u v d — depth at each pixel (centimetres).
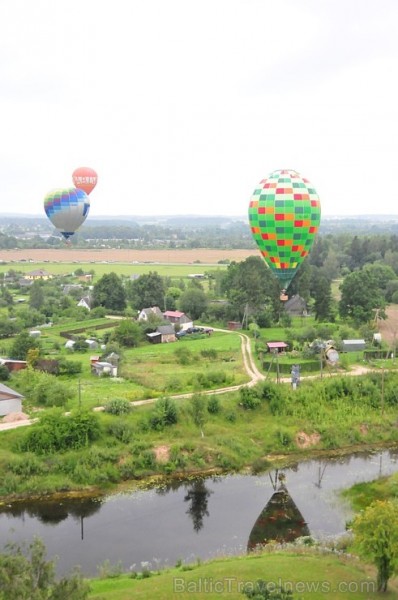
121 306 15425
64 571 4703
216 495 6128
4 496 5959
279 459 7038
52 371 9094
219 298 15912
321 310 12938
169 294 15412
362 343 10388
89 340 11362
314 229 7888
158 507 5862
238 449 6988
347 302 12712
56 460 6356
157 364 9862
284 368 9194
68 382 8744
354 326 12294
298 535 5272
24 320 13488
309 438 7381
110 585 4231
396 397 8112
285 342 10606
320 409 7788
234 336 11994
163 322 12469
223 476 6581
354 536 4347
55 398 7506
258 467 6756
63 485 6134
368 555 3850
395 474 6384
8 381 8450
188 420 7300
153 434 7025
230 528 5434
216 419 7506
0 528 5441
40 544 2880
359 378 8406
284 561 4456
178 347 10981
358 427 7625
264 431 7400
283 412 7719
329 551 4697
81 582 2811
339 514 5681
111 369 9162
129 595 3972
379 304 12775
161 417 7125
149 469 6556
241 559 4591
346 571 4259
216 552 4994
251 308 13050
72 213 11700
